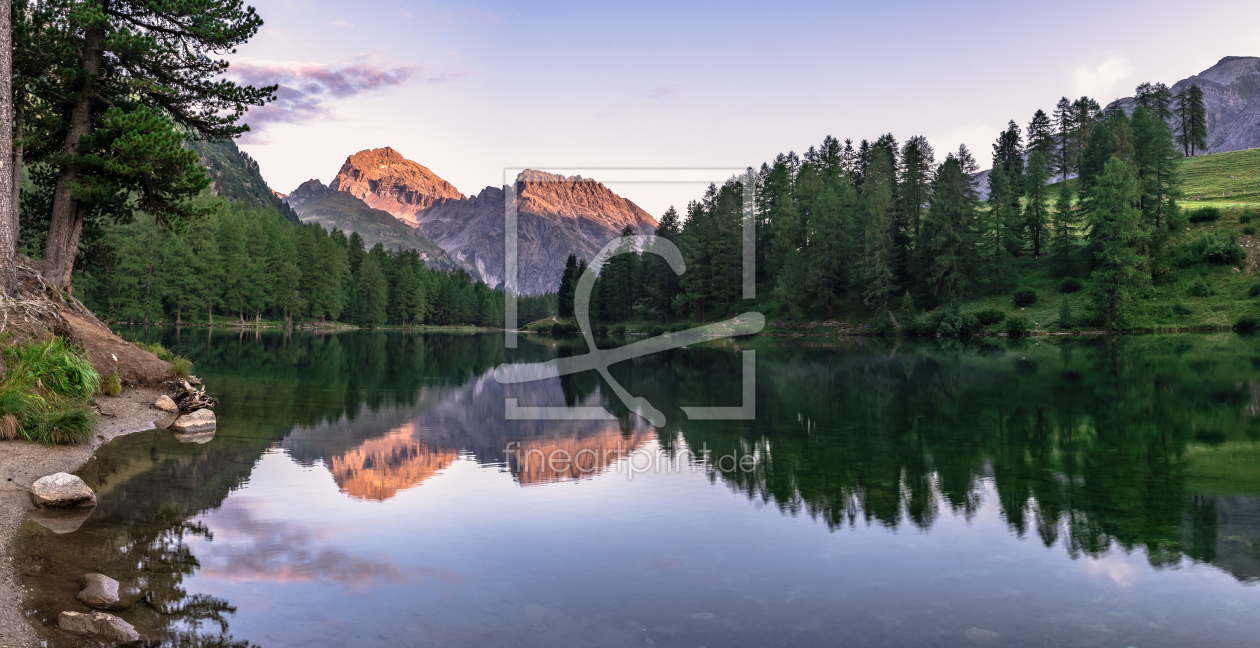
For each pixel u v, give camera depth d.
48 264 18.83
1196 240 68.25
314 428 14.93
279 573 6.48
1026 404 20.09
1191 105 137.62
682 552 7.40
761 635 5.45
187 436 13.43
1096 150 88.44
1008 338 62.12
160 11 19.41
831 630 5.57
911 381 27.44
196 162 18.95
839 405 20.36
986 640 5.42
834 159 108.69
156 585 6.09
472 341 74.81
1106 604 6.12
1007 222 75.38
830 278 84.12
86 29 19.05
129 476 10.05
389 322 133.38
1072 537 8.04
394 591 6.15
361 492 9.57
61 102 19.38
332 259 108.06
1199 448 13.46
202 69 21.19
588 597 6.14
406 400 20.58
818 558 7.29
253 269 89.81
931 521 8.64
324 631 5.30
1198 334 55.41
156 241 80.56
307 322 107.12
